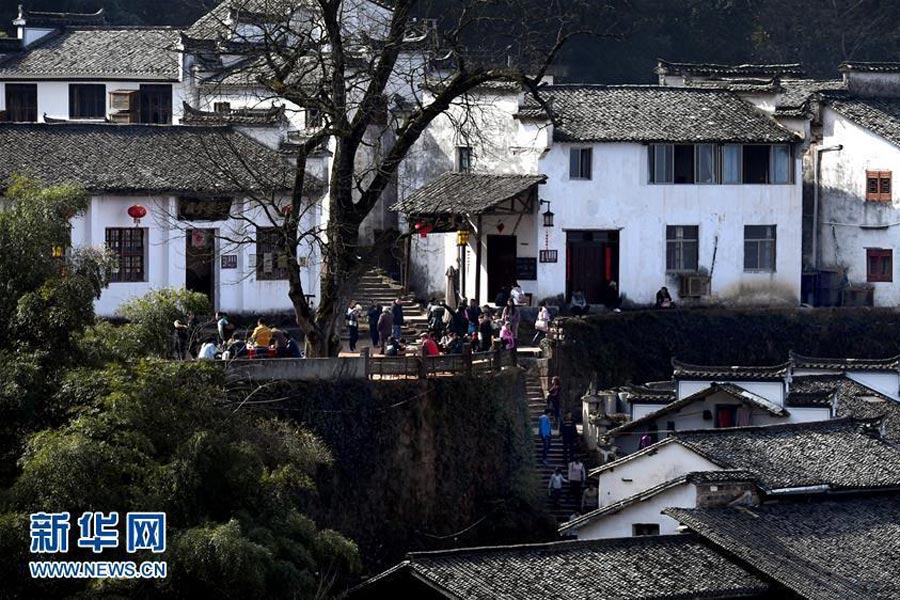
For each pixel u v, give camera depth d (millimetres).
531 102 133875
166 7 185250
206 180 113500
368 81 116812
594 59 180500
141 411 74000
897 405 120000
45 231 78062
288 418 97062
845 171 146625
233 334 106500
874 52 195375
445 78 123125
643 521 97250
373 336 119250
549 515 108562
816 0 195750
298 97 105000
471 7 111750
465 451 105375
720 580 85125
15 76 151250
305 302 104125
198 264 115125
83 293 77312
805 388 121625
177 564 70625
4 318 76750
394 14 105438
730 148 137625
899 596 88250
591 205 133500
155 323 82188
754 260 138875
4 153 112250
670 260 136625
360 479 100000
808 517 95062
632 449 115938
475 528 104750
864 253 145750
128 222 111875
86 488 70562
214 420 76750
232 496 75375
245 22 129875
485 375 107125
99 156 113750
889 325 139750
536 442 116375
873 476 101562
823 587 86500
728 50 189125
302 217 114562
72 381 74688
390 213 138750
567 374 125125
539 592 80188
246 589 71438
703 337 133625
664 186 135750
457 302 131375
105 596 69750
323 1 103875
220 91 141875
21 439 73500
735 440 103625
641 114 136750
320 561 80375
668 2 187250
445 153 137250
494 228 132125
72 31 157000
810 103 144500
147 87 149750
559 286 132750
